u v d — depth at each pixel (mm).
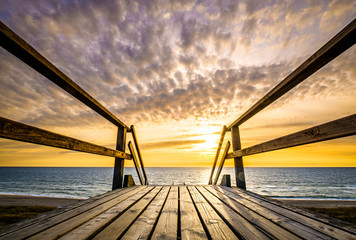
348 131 1102
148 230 1230
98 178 61406
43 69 1520
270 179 54250
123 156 3352
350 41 1206
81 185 40438
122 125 3426
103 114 2705
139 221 1431
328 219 1417
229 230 1248
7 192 28500
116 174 3395
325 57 1396
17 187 36250
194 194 2725
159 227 1303
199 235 1160
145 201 2191
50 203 16578
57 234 1141
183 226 1335
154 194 2701
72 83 1817
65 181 50406
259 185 38938
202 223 1496
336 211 12070
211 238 1117
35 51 1363
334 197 22297
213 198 2395
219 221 1443
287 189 31422
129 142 3740
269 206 1918
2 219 10297
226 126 3961
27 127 1258
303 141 1566
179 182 47031
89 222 1375
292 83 1842
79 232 1178
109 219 1453
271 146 2107
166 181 49125
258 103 2480
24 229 1223
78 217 1503
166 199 2344
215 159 4488
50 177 65625
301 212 1653
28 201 17562
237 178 3406
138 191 2986
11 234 1132
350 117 1096
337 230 1223
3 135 1047
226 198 2387
